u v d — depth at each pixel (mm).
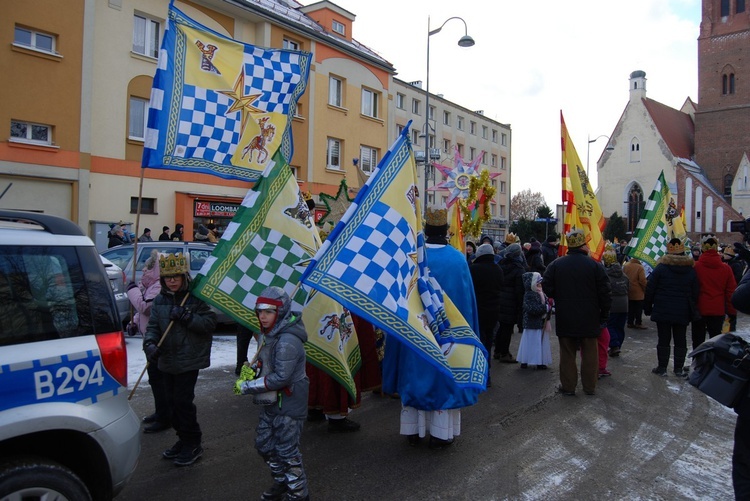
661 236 12555
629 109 53875
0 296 2799
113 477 3064
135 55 18047
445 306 4797
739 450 3383
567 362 6930
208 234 15000
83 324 3066
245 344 6977
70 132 16422
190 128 5527
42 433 2852
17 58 15305
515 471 4570
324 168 25234
